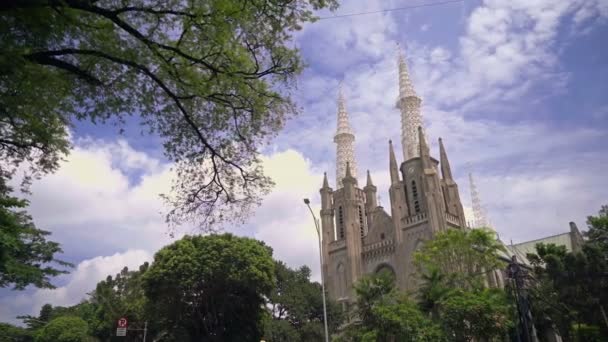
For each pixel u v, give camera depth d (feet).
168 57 45.03
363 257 286.05
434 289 140.87
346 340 155.22
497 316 128.77
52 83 40.50
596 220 161.38
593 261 147.64
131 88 47.57
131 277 245.45
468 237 165.99
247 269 164.86
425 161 265.75
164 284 162.30
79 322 278.46
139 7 41.75
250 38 47.01
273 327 203.41
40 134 47.70
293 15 45.78
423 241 242.58
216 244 168.14
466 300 128.67
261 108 51.39
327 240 309.22
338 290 288.92
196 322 175.42
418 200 266.98
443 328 129.49
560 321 163.53
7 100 40.68
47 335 270.05
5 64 34.76
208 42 44.37
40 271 104.99
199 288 168.25
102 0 41.11
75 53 40.34
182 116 51.03
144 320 202.08
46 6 34.50
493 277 228.02
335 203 322.14
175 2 41.83
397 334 129.59
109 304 225.56
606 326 152.76
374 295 143.84
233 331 175.73
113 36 42.52
